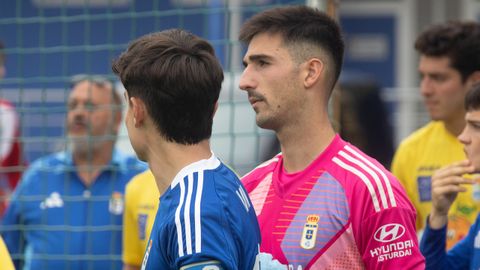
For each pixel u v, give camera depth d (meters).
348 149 7.03
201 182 6.07
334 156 6.98
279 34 6.99
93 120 11.20
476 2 25.77
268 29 7.04
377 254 6.64
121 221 11.12
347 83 14.90
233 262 5.88
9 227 11.29
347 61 26.83
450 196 7.85
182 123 6.19
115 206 11.13
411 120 17.92
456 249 8.05
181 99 6.16
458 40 9.76
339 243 6.75
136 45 6.34
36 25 21.33
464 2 25.84
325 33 7.07
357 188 6.75
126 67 6.30
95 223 11.11
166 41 6.28
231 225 6.00
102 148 11.29
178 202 6.00
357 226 6.71
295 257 6.84
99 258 10.85
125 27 20.80
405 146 10.37
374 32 27.05
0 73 14.02
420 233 10.06
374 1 27.00
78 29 21.00
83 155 11.30
